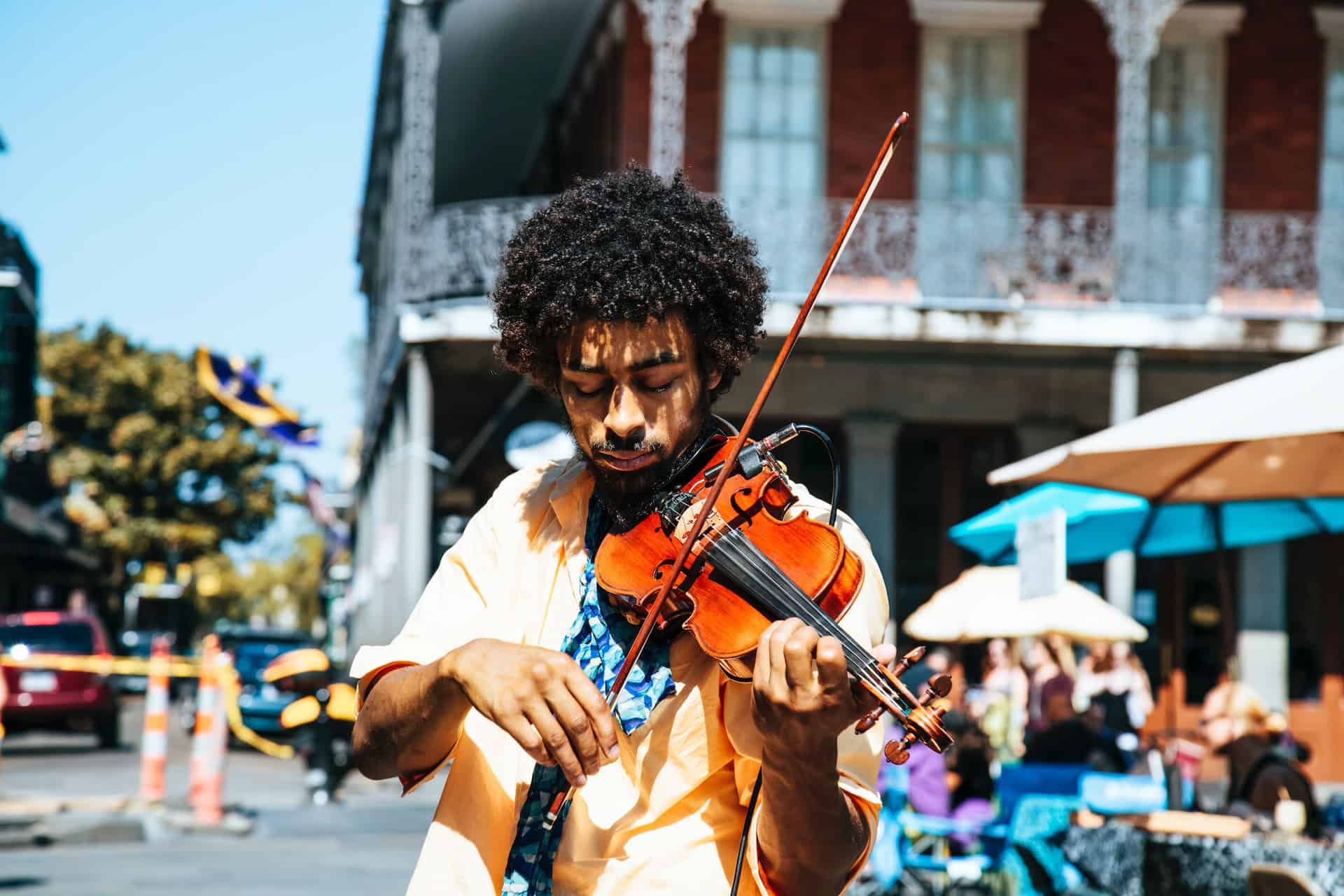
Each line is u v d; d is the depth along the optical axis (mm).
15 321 36406
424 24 19031
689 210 2170
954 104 19906
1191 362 19000
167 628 65312
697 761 2051
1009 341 17969
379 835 13133
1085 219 18750
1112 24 18047
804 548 2025
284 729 22859
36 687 21953
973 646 18938
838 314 17891
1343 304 18828
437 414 23750
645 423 2094
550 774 2111
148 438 54188
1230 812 7562
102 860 11312
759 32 19719
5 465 41125
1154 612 19391
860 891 9812
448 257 18562
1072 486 7531
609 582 2057
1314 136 20047
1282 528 9234
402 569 19031
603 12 20266
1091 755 10430
